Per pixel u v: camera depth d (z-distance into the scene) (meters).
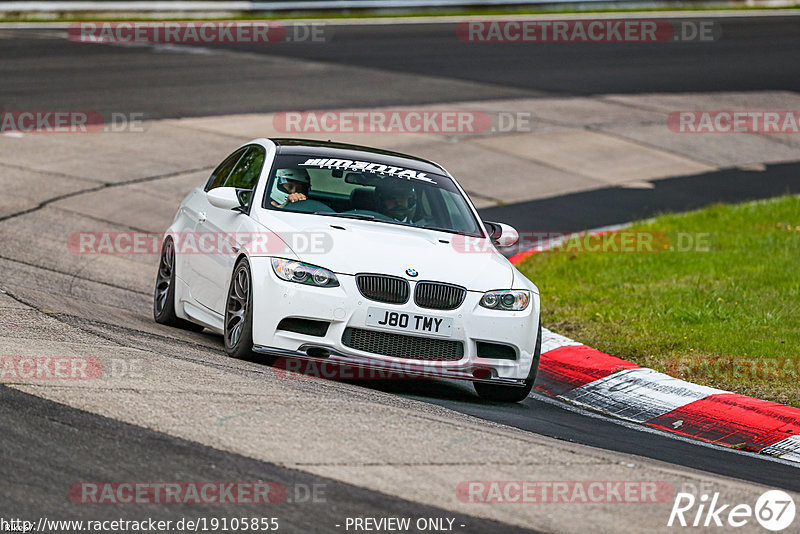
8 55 87.00
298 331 25.67
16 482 16.17
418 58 100.25
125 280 38.84
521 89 89.31
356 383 27.59
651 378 29.81
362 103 78.50
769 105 91.12
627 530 16.64
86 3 112.94
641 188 64.69
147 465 17.36
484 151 68.88
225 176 32.84
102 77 80.75
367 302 25.41
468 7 133.88
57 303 31.05
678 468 21.42
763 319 35.31
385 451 19.28
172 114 70.62
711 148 76.75
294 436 19.50
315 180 29.72
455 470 18.69
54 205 48.59
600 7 140.38
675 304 37.28
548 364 31.97
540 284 41.38
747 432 26.30
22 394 20.19
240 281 27.20
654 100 89.56
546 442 21.78
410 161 32.50
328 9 126.12
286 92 80.25
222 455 18.12
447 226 29.50
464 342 26.02
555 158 69.50
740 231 51.09
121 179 54.97
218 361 25.72
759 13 147.25
